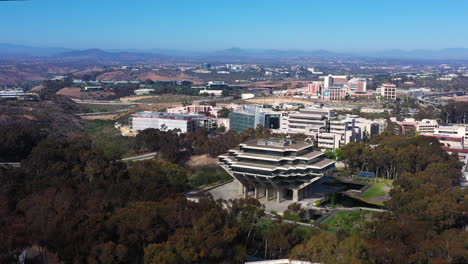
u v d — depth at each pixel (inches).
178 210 7180.1
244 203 7795.3
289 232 6973.4
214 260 6333.7
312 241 6259.8
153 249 5959.6
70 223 6476.4
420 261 5792.3
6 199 7869.1
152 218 6663.4
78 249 6348.4
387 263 5910.4
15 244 6289.4
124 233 6451.8
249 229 7081.7
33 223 6747.1
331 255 5984.3
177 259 5841.5
